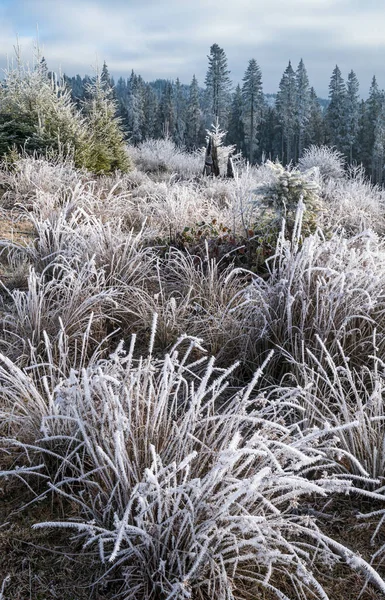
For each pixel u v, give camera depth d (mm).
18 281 5031
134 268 4980
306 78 81812
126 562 2186
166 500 2035
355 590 2145
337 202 10305
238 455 1843
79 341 3971
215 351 3930
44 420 2303
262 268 5406
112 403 2443
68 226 5652
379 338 3732
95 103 13258
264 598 2082
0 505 2502
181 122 94688
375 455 2590
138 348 4090
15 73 11383
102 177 10859
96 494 2467
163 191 9297
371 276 3666
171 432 2455
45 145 10477
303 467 2723
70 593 2084
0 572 2152
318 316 3609
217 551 2139
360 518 2508
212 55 80688
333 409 3182
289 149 82312
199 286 4766
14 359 3652
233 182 10336
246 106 80500
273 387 3572
